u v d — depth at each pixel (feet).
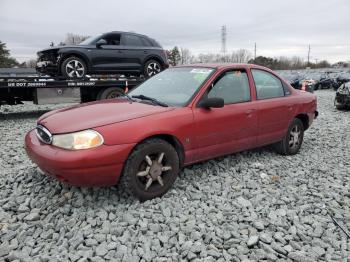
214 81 14.66
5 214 11.81
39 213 11.89
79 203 12.22
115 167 11.50
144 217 11.45
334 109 46.26
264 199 13.10
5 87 30.17
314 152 20.13
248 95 16.11
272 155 18.76
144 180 12.38
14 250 9.99
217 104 13.53
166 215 11.62
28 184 14.16
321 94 82.12
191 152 13.64
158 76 16.90
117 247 9.92
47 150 11.47
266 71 17.62
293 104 18.22
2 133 25.82
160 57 38.78
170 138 13.16
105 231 10.68
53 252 9.80
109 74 35.70
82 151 10.98
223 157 17.52
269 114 16.74
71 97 33.63
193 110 13.56
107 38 35.60
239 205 12.48
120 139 11.48
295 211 12.17
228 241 10.17
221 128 14.47
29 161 18.21
